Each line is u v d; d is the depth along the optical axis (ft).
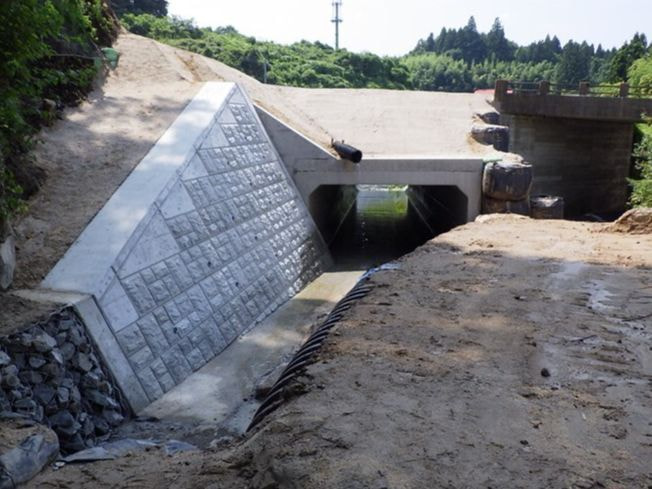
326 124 90.43
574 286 33.96
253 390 37.70
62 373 30.17
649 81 132.05
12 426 23.98
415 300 31.37
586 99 97.66
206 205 49.37
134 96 61.41
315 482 15.03
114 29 75.41
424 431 17.66
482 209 73.36
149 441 30.55
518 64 408.26
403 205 123.75
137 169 47.09
